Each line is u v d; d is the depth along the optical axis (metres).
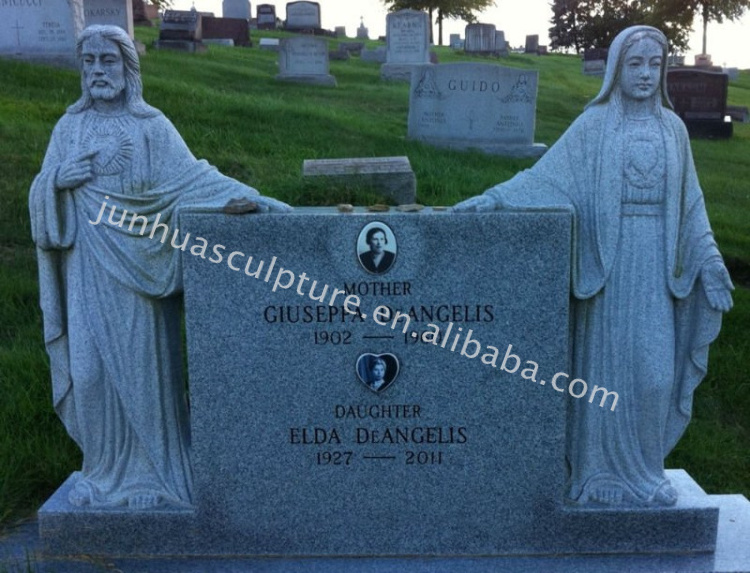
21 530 3.89
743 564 3.58
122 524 3.64
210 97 11.66
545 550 3.67
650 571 3.53
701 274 3.49
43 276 3.54
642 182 3.41
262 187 8.09
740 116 20.47
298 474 3.63
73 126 3.49
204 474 3.62
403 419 3.57
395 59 20.20
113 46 3.41
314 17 34.22
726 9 32.88
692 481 4.01
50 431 4.67
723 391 5.67
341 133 11.18
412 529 3.67
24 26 12.89
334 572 3.57
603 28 46.22
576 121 3.54
